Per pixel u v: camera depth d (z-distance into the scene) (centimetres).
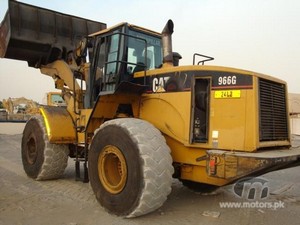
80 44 604
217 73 412
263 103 401
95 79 558
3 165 799
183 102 432
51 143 591
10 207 450
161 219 412
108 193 424
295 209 468
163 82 459
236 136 388
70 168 754
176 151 444
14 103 3134
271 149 418
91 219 405
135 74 499
